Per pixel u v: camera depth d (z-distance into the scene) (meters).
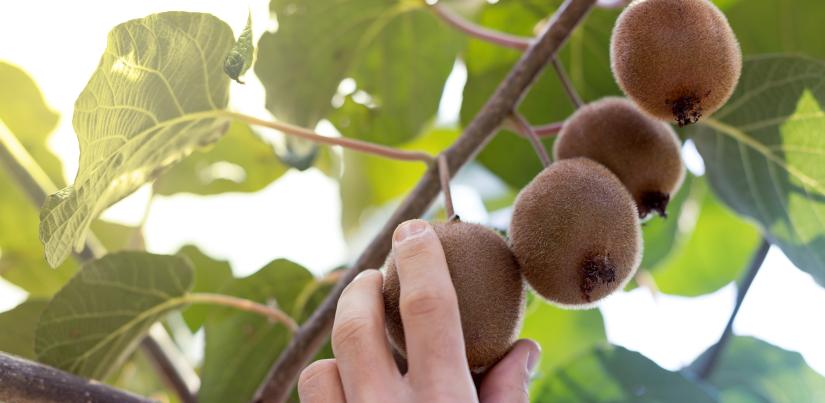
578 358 0.71
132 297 0.62
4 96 0.72
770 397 0.76
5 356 0.56
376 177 0.82
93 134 0.54
